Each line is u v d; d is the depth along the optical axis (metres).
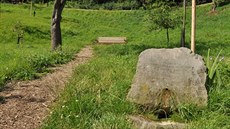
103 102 7.11
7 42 32.81
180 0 56.81
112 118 6.27
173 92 6.96
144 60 7.32
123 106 6.91
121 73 10.16
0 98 8.22
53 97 8.30
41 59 14.17
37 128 6.33
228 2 55.12
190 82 6.96
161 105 6.96
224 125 6.25
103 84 8.51
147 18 30.14
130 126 6.23
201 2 62.22
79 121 6.32
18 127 6.38
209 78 7.55
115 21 54.81
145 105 7.03
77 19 53.59
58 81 10.41
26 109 7.41
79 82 8.70
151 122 6.55
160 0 29.55
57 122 6.32
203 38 32.41
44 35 37.12
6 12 50.53
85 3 69.25
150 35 39.38
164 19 29.16
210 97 6.95
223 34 34.88
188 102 6.86
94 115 6.60
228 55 20.48
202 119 6.39
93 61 15.17
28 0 69.31
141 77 7.21
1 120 6.70
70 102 7.06
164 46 27.44
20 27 36.44
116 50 23.17
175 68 7.11
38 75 11.40
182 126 6.39
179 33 37.53
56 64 14.76
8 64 12.66
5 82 10.03
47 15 54.94
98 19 56.44
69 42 34.94
